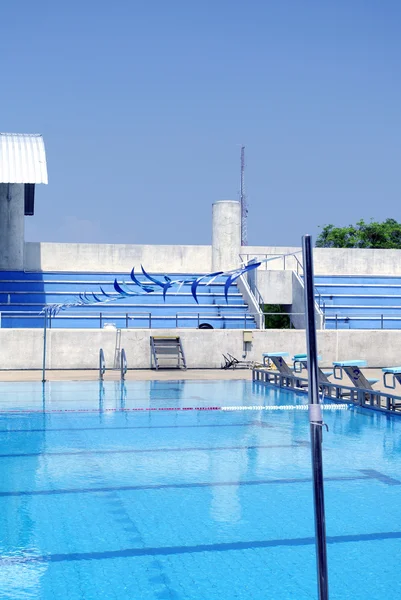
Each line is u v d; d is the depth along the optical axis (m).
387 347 22.22
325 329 23.64
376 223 43.97
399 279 28.88
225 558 5.75
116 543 6.09
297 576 5.38
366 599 4.99
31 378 18.88
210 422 12.41
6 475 8.46
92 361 21.09
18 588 5.14
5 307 24.47
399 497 7.53
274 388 17.33
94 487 7.91
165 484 8.06
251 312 25.00
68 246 28.11
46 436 11.04
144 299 25.94
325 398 15.35
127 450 9.95
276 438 10.88
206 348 21.73
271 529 6.48
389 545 6.07
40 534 6.32
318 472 3.57
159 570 5.50
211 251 28.80
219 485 8.02
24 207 29.08
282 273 27.28
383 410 13.39
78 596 5.01
